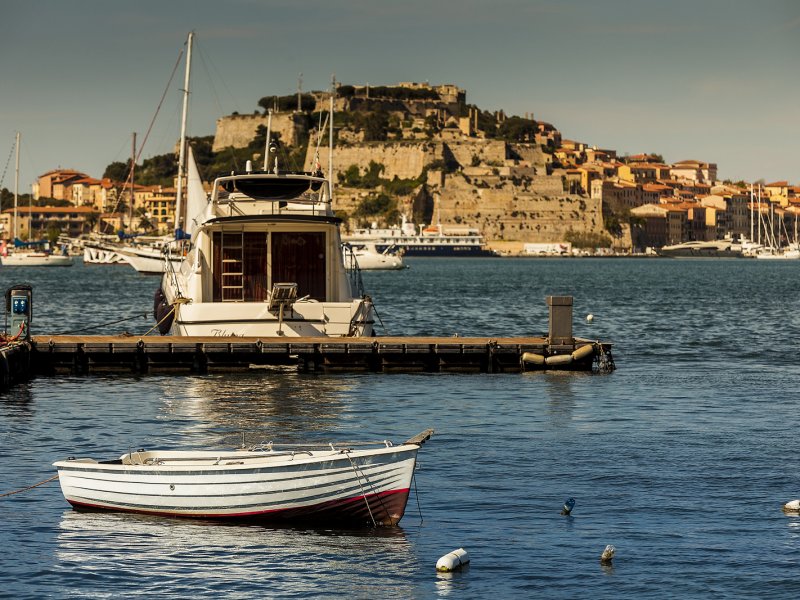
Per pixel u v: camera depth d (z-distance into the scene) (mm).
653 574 31609
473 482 40656
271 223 70188
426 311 134500
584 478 41312
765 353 86000
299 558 32594
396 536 34500
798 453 45688
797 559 32719
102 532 34531
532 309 141375
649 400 59406
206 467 35094
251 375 66688
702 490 39719
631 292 190875
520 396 60375
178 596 30047
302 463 34625
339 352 68438
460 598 30062
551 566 32188
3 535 34219
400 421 52656
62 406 55969
